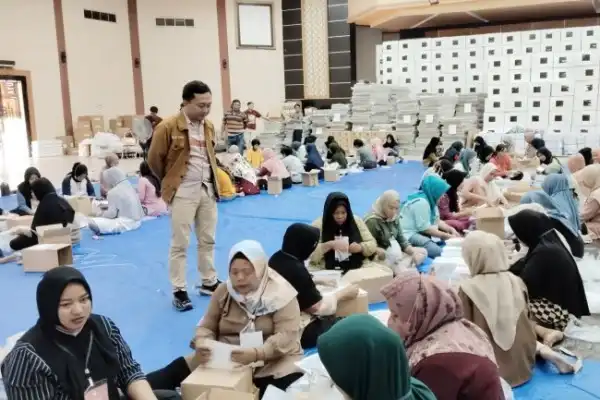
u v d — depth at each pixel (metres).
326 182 11.66
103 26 18.83
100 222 7.47
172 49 20.25
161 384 3.08
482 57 14.50
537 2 15.55
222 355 2.96
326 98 21.25
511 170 9.87
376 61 20.12
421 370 2.16
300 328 3.35
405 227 5.97
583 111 12.59
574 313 3.79
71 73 17.94
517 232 3.98
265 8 21.17
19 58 16.66
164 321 4.50
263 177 10.76
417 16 17.42
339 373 1.65
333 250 4.84
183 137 4.63
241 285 3.04
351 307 4.02
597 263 5.19
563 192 5.71
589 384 3.27
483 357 2.17
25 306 4.89
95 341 2.32
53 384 2.18
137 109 19.94
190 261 6.17
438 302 2.26
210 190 4.86
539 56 12.98
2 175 13.38
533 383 3.29
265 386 3.06
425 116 15.03
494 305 3.18
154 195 8.64
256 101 21.55
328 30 20.84
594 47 12.44
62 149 17.36
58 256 5.86
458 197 7.27
